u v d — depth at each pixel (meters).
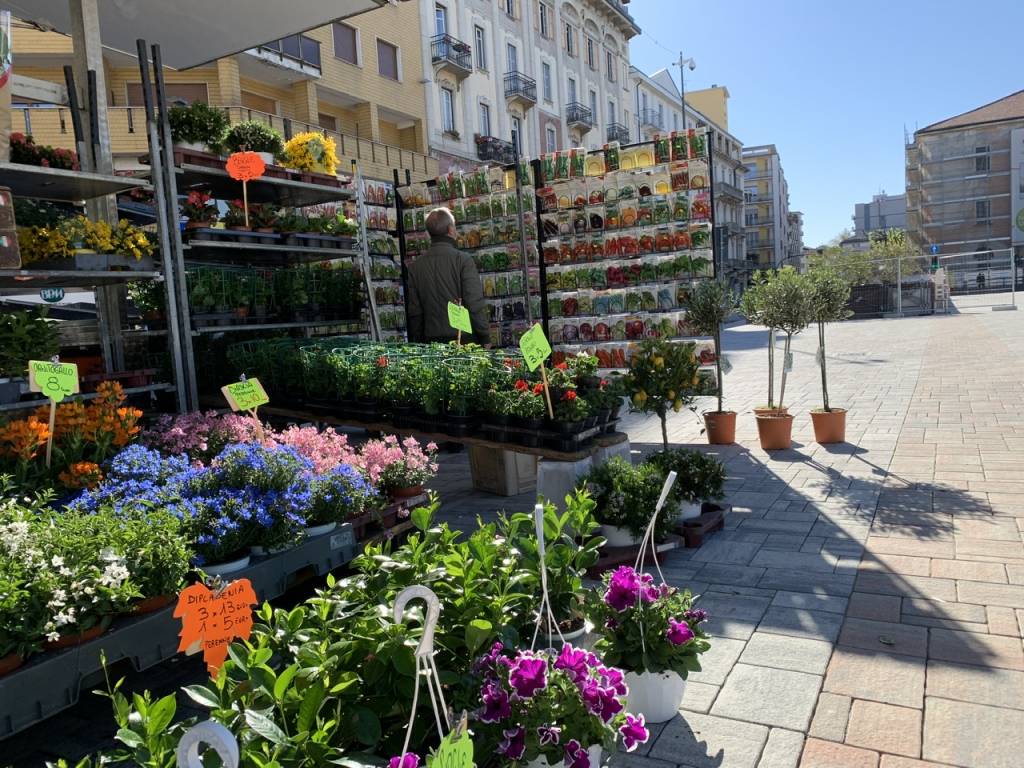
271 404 7.20
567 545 3.08
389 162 24.62
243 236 7.13
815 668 3.25
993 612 3.65
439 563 2.80
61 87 6.25
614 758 2.70
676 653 2.85
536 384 5.23
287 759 1.77
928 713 2.86
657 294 8.07
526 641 2.81
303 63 21.66
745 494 6.05
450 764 1.63
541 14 35.06
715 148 63.97
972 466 6.39
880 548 4.62
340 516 4.07
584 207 8.40
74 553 2.82
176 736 1.86
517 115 33.03
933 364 13.52
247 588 2.38
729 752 2.71
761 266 90.88
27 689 2.56
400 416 6.04
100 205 6.71
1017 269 50.12
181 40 8.52
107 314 6.85
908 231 83.19
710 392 7.36
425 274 7.67
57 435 4.23
